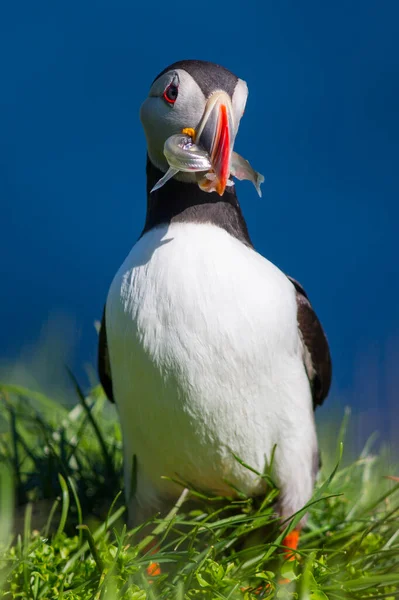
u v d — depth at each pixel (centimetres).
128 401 869
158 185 833
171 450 877
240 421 857
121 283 869
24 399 1163
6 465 1041
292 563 809
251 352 834
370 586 810
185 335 828
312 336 943
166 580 799
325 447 1274
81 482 1017
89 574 809
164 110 866
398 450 1381
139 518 933
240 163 895
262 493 920
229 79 870
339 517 981
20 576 798
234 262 851
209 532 900
